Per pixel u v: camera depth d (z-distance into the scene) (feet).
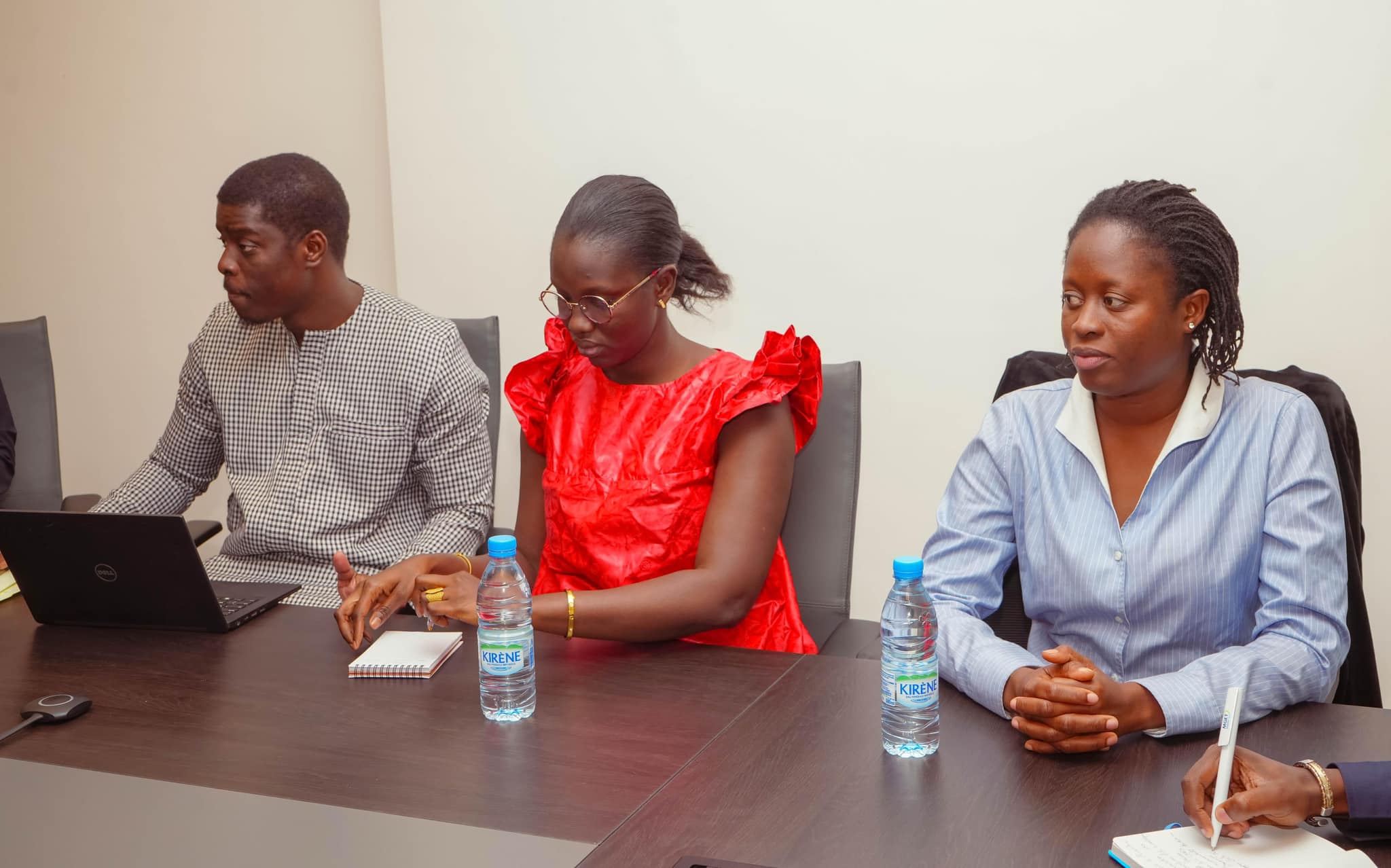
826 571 5.92
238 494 7.07
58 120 12.07
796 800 3.48
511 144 10.15
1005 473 4.97
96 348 12.44
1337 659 4.22
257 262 6.58
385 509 7.06
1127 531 4.66
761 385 5.30
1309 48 7.98
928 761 3.73
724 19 9.42
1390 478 8.23
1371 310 8.11
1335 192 8.07
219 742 4.06
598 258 5.05
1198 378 4.56
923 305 9.27
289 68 11.09
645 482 5.37
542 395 5.84
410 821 3.42
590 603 4.80
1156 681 3.91
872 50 9.07
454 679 4.60
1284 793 3.20
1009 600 5.33
